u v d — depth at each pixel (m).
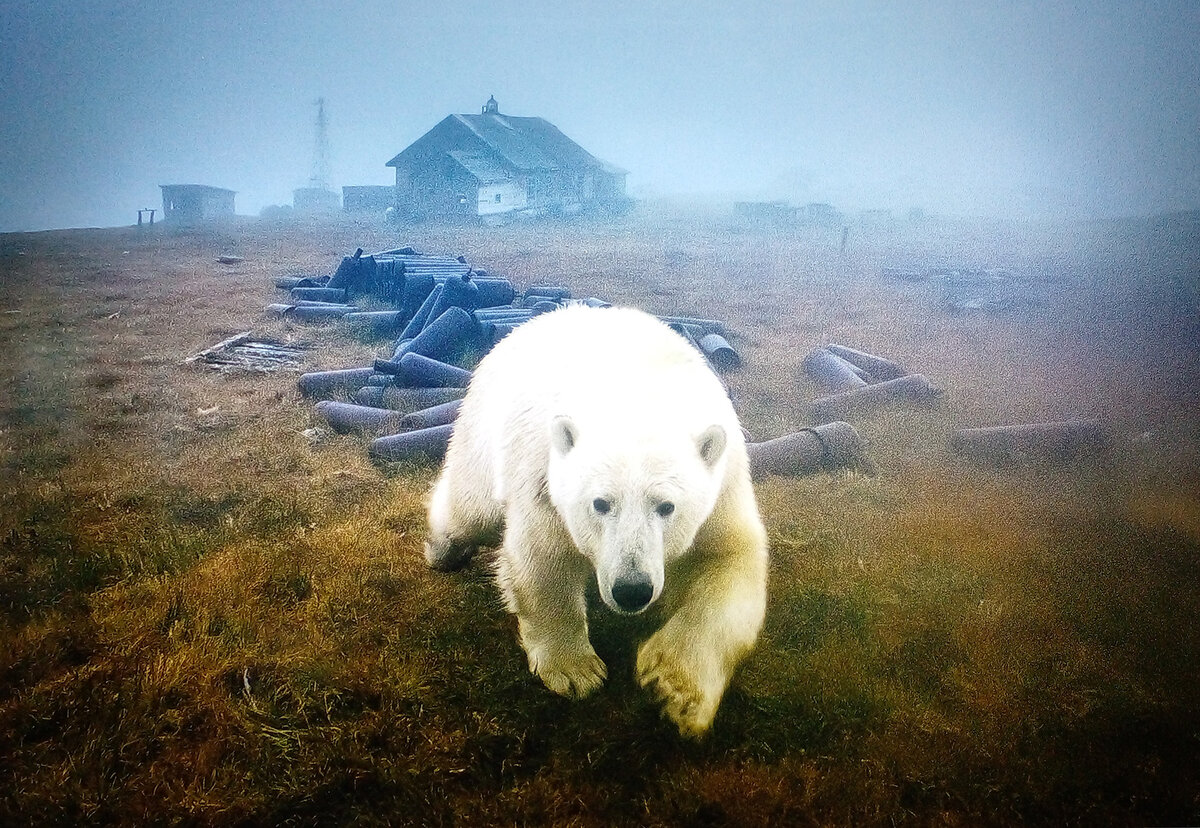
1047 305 16.70
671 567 3.83
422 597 4.44
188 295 18.69
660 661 3.38
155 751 3.29
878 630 4.06
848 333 13.84
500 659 3.86
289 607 4.39
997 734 3.30
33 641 3.94
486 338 10.78
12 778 3.12
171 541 5.20
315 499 6.22
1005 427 7.48
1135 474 6.79
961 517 5.71
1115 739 3.29
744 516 3.74
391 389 9.08
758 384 10.03
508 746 3.29
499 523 4.32
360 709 3.51
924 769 3.12
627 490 3.12
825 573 4.72
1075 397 9.48
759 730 3.36
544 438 3.63
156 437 8.16
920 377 9.26
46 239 33.62
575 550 3.61
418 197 43.12
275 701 3.54
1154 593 4.50
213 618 4.18
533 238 33.66
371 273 16.72
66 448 7.79
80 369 11.38
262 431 8.20
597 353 3.89
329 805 3.04
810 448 6.94
